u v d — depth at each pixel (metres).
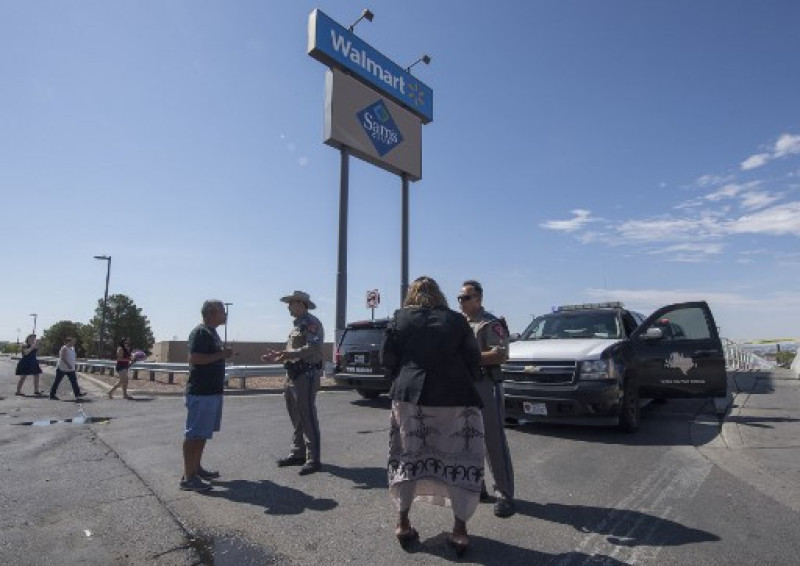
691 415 8.71
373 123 19.50
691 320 8.75
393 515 4.26
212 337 5.14
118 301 53.16
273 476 5.45
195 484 4.95
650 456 6.04
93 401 12.99
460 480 3.56
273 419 9.23
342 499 4.67
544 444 6.74
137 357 14.15
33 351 14.88
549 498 4.61
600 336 8.34
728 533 3.75
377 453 6.49
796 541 3.59
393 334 3.80
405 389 3.63
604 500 4.53
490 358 4.17
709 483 4.94
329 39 17.78
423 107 22.08
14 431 8.27
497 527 3.95
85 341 53.50
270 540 3.77
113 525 4.06
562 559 3.40
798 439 6.30
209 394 5.07
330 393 14.10
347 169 18.38
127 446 7.02
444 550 3.56
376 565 3.35
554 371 7.28
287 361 5.73
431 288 3.84
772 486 4.75
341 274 17.53
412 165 21.33
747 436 6.59
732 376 13.42
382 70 20.02
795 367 14.28
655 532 3.81
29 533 3.90
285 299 5.90
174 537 3.83
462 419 3.65
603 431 7.58
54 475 5.50
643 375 8.50
